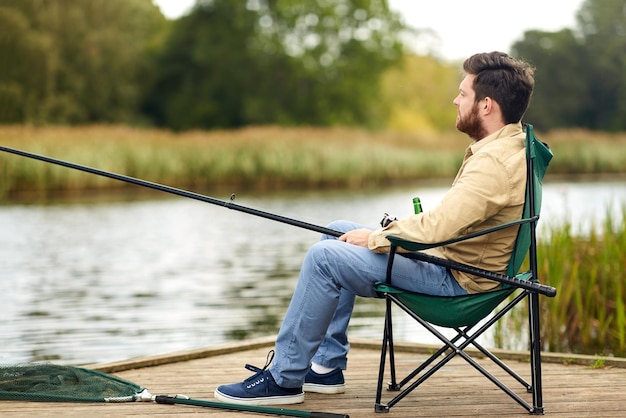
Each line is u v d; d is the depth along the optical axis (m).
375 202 21.22
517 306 6.39
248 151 27.02
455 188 3.17
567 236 6.50
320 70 48.94
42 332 6.64
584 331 6.15
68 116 42.00
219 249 12.48
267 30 49.16
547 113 47.75
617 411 3.39
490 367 4.38
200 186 26.50
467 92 3.35
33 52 39.59
